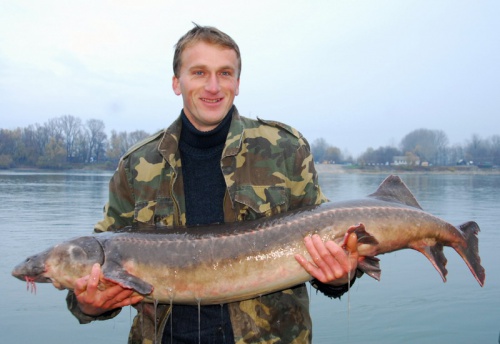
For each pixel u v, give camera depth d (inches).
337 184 489.4
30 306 98.5
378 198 56.6
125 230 53.5
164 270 50.8
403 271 129.1
